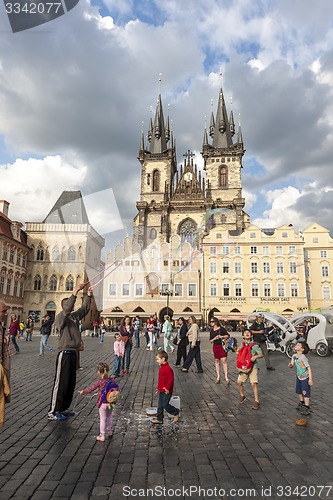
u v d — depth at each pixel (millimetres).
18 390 12008
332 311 37531
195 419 8789
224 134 97312
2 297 49000
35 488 5238
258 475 5684
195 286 64250
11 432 7711
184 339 18172
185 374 15812
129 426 8211
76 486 5301
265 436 7523
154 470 5852
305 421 8289
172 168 98938
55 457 6363
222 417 8977
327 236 68750
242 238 67438
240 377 10234
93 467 5957
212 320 13984
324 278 67438
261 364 19766
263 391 12234
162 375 8461
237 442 7156
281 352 25672
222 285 66062
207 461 6211
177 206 87812
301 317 25500
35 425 8203
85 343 35406
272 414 9258
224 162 92688
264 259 66312
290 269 65500
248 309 64875
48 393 11547
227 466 6012
